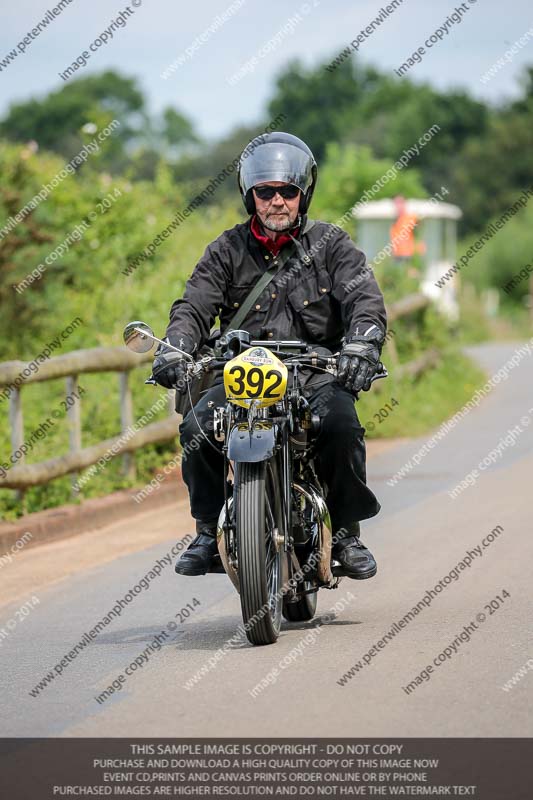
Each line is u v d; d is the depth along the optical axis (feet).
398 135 635.25
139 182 173.27
